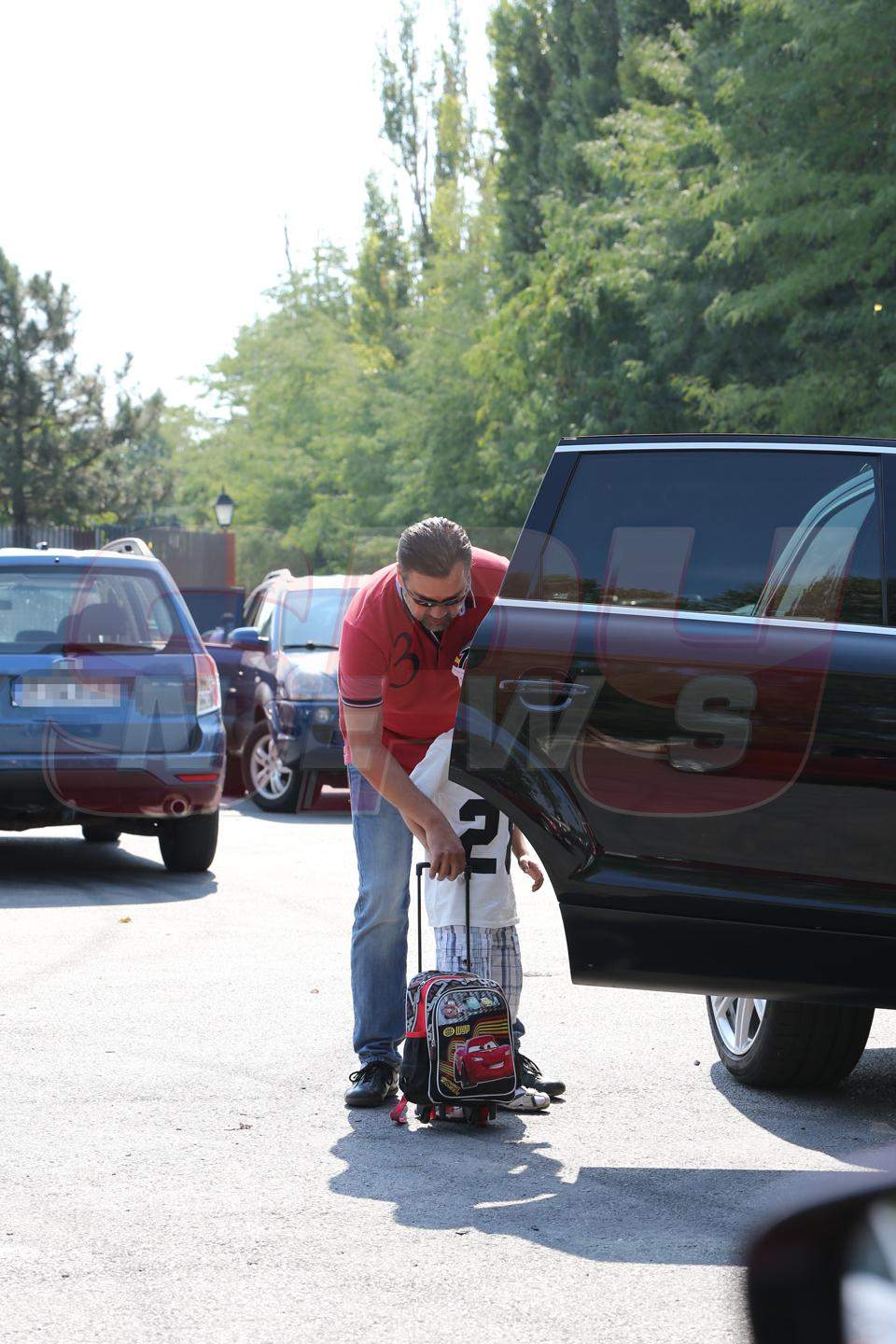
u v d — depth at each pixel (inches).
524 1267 158.2
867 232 857.5
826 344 913.5
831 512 200.1
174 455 3100.4
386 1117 214.2
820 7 833.5
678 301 1083.3
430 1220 173.0
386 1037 225.5
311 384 2691.9
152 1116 211.9
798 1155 197.9
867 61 838.5
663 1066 242.4
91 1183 184.4
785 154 869.2
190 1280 154.9
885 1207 58.1
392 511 1903.3
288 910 371.6
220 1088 225.6
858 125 869.8
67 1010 270.5
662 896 192.7
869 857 186.5
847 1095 228.2
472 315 1845.5
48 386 2295.8
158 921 356.2
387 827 227.3
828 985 187.9
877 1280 57.2
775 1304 59.4
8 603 405.7
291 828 545.0
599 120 1159.0
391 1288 152.7
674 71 1130.7
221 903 382.3
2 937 335.9
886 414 864.3
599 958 195.6
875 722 187.5
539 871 230.5
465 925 218.8
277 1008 273.0
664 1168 192.7
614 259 1164.5
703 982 192.1
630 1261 160.1
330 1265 159.0
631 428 1232.2
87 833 511.5
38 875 429.4
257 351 2903.5
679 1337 140.3
